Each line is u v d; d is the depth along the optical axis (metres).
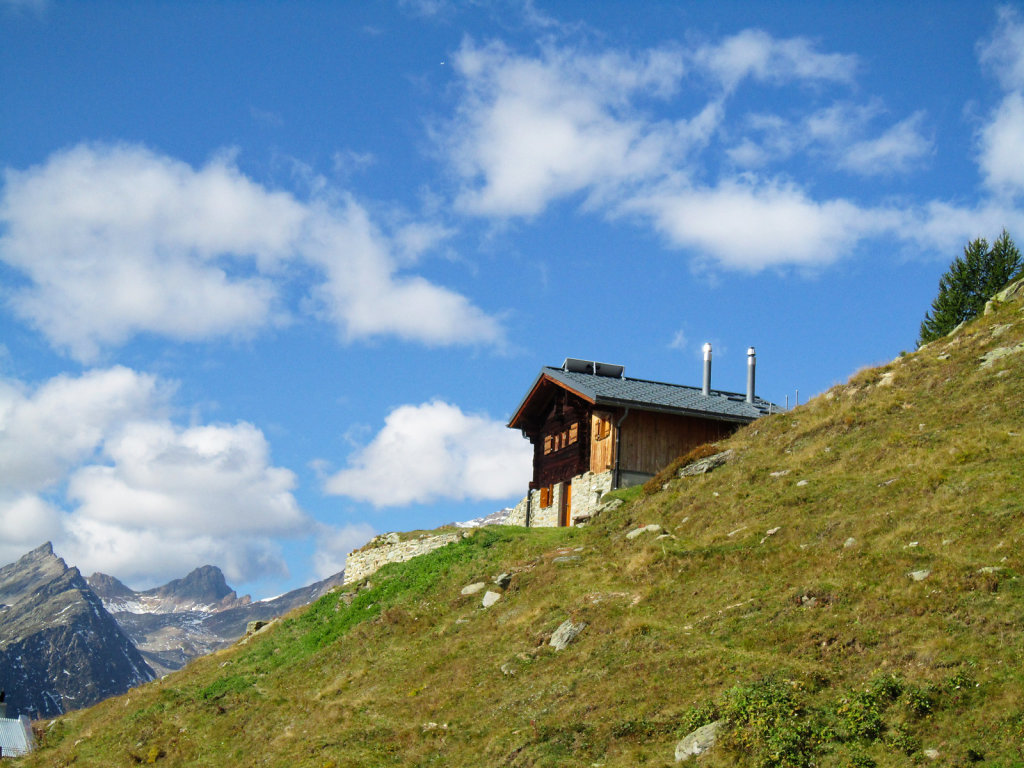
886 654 18.12
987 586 18.94
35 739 35.97
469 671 25.09
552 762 18.27
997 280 58.47
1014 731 15.02
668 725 18.14
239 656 37.78
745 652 19.88
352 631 33.62
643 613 24.02
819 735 16.28
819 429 33.94
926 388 33.06
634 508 35.12
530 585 30.22
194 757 28.12
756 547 25.83
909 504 24.64
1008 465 24.59
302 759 23.11
